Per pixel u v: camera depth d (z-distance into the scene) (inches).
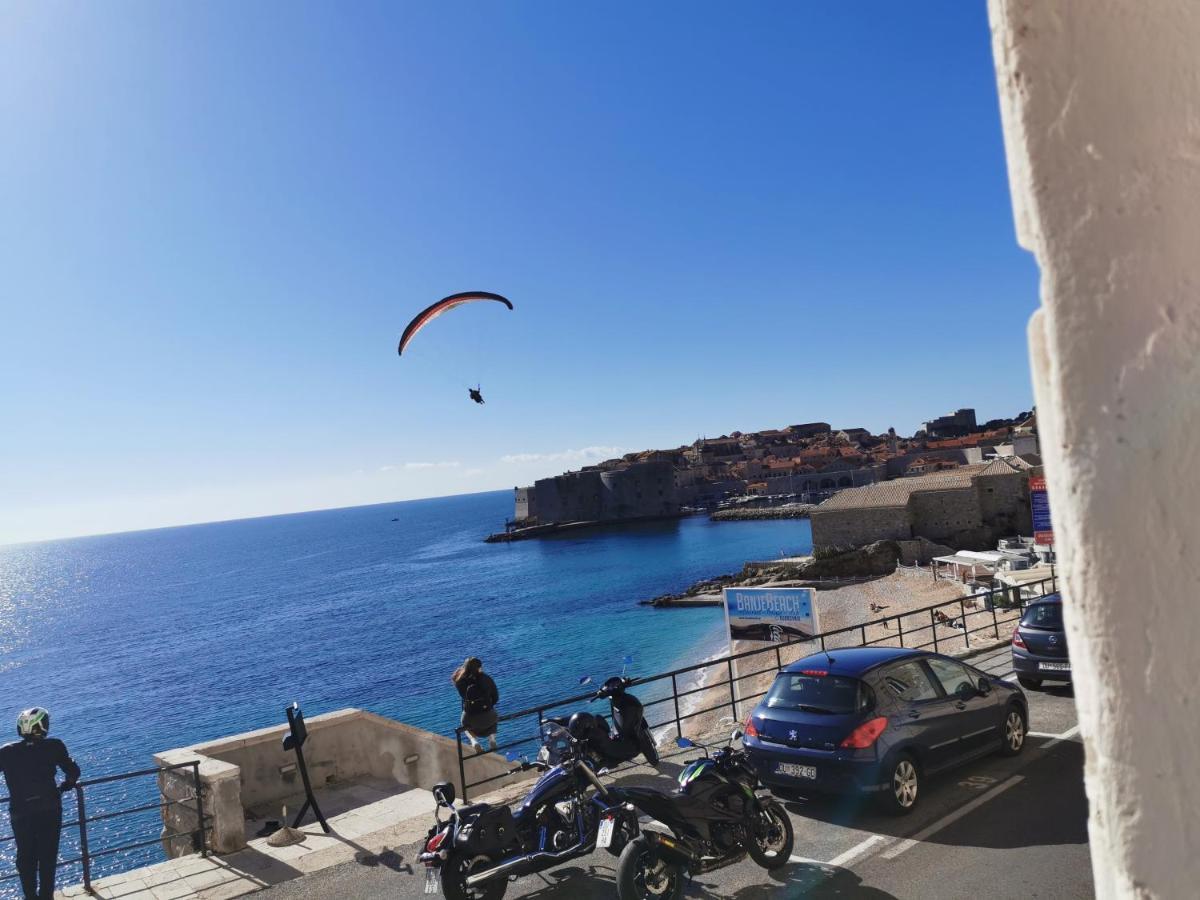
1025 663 517.7
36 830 300.0
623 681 416.2
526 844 266.8
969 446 7175.2
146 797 1343.5
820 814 343.9
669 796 269.7
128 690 2731.3
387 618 3710.6
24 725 304.0
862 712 330.6
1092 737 36.9
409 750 509.4
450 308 818.2
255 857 337.7
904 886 265.6
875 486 3376.0
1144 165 34.1
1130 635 34.3
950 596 2033.7
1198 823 32.6
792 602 543.8
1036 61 37.2
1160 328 33.4
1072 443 36.1
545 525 7628.0
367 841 349.4
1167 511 33.0
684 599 3063.5
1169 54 34.0
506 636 2861.7
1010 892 253.6
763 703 359.3
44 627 5029.5
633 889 249.4
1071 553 37.3
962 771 381.1
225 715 2220.7
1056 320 36.7
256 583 6663.4
